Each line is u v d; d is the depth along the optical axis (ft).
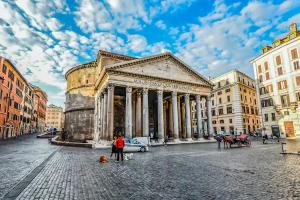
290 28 131.75
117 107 137.39
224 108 185.57
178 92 122.83
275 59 135.64
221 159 47.91
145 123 104.73
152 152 67.41
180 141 113.91
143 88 108.88
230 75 181.68
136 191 22.99
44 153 62.90
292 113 123.75
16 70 176.96
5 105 154.61
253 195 20.89
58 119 474.90
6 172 33.42
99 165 40.68
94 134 143.23
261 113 144.46
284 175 29.71
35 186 25.05
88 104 151.43
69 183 26.53
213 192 22.26
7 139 145.59
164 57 119.96
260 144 94.17
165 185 25.45
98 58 142.41
